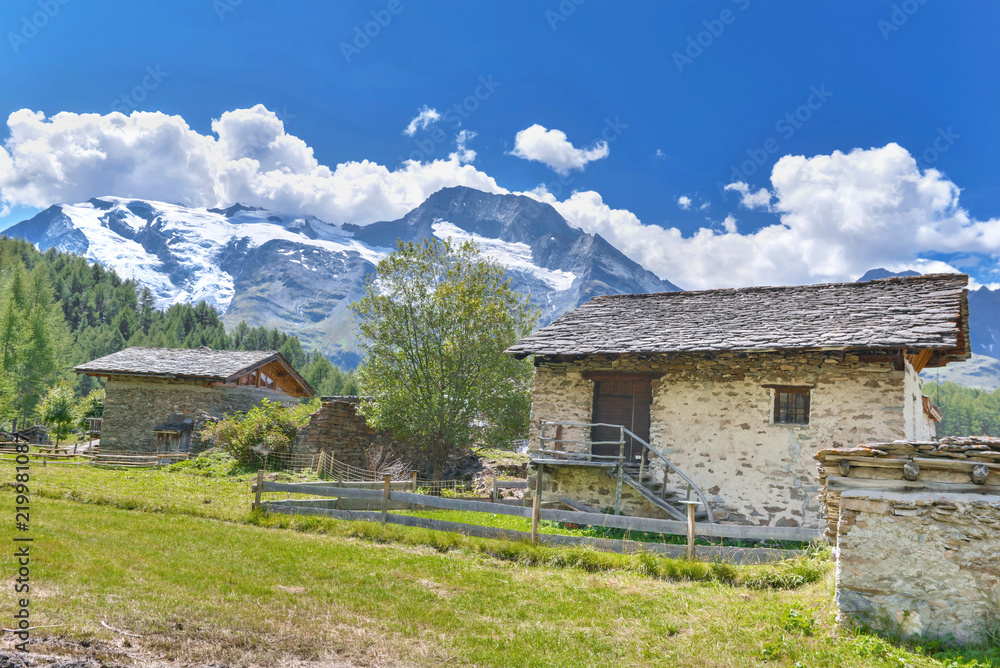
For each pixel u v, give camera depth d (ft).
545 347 56.29
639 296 67.72
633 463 53.78
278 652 20.51
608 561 33.65
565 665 20.75
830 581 27.40
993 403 525.75
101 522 38.42
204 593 25.39
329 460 80.18
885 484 24.14
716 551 34.37
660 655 21.65
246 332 566.77
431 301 86.99
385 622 24.09
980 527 21.99
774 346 47.44
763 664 20.70
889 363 46.09
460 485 82.48
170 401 95.20
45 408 131.85
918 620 22.26
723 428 50.57
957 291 51.29
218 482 65.26
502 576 31.40
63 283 444.96
